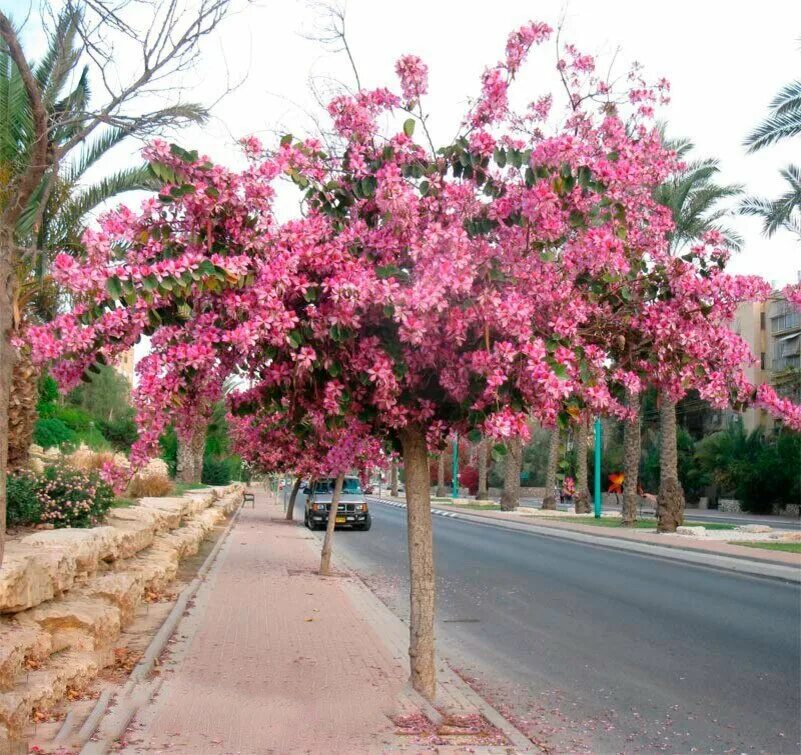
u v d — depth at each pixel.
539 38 5.73
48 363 5.28
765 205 25.31
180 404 5.10
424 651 6.45
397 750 5.38
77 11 5.31
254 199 5.21
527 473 73.44
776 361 50.53
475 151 5.46
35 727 5.23
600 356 5.55
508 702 7.00
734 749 5.83
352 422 5.93
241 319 5.02
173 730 5.62
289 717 6.03
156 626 9.16
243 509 39.84
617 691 7.38
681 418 56.69
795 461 42.66
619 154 5.56
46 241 11.17
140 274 4.62
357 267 5.08
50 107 5.80
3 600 5.41
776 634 10.07
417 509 6.45
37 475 9.77
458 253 4.96
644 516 41.59
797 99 22.11
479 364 5.04
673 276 5.88
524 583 14.80
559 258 5.64
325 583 13.88
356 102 5.83
